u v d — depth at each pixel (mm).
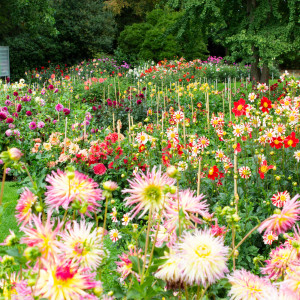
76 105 8469
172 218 1121
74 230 1089
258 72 13172
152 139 4051
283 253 1214
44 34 22547
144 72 14750
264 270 1255
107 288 1495
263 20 12234
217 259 971
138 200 1047
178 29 14312
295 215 1090
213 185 3615
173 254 1078
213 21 13453
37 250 880
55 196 1014
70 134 5555
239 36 11883
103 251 1095
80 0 23781
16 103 7438
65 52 23375
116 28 26203
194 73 16562
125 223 2717
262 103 4023
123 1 27516
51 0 22562
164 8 24906
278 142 3531
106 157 4230
